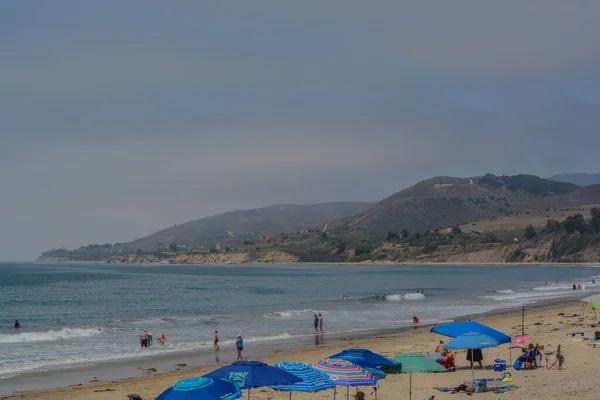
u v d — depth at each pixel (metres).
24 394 27.47
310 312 69.25
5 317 67.75
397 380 26.33
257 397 24.28
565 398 21.23
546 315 57.75
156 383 29.73
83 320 63.44
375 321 59.72
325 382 17.30
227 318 63.19
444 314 65.31
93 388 28.61
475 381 24.23
